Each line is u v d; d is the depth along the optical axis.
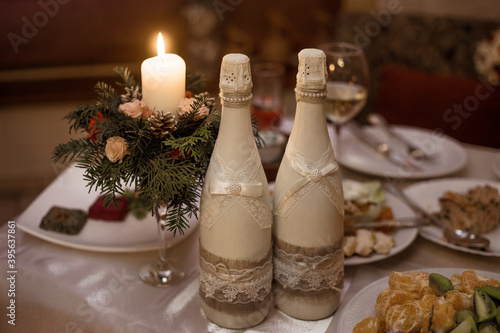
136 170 0.65
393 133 1.34
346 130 1.35
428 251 0.89
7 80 2.60
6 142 2.63
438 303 0.60
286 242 0.67
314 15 3.12
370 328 0.62
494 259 0.87
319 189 0.64
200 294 0.71
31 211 0.96
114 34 2.75
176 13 2.86
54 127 2.65
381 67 1.96
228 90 0.60
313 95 0.62
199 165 0.67
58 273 0.81
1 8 2.56
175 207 0.66
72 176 1.08
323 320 0.71
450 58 1.92
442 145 1.29
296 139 0.64
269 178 1.05
